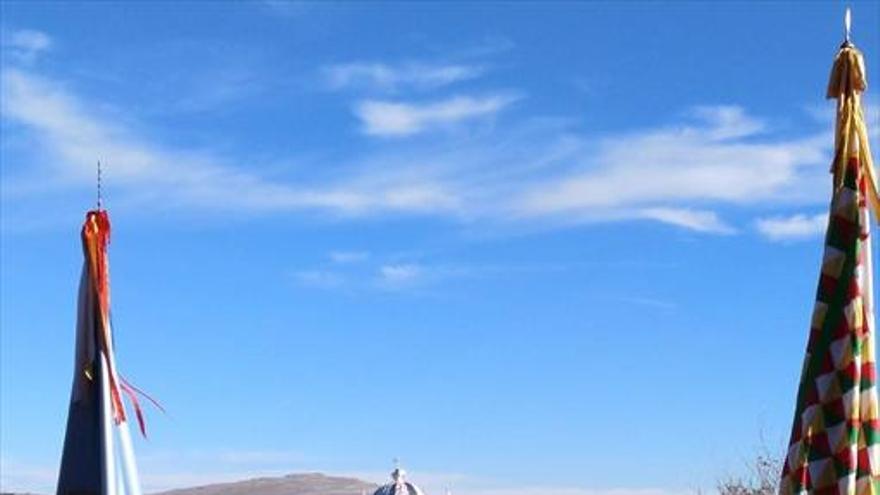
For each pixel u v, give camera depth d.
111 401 16.91
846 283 13.21
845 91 13.55
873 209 13.39
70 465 16.80
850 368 13.05
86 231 16.98
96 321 16.94
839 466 12.98
